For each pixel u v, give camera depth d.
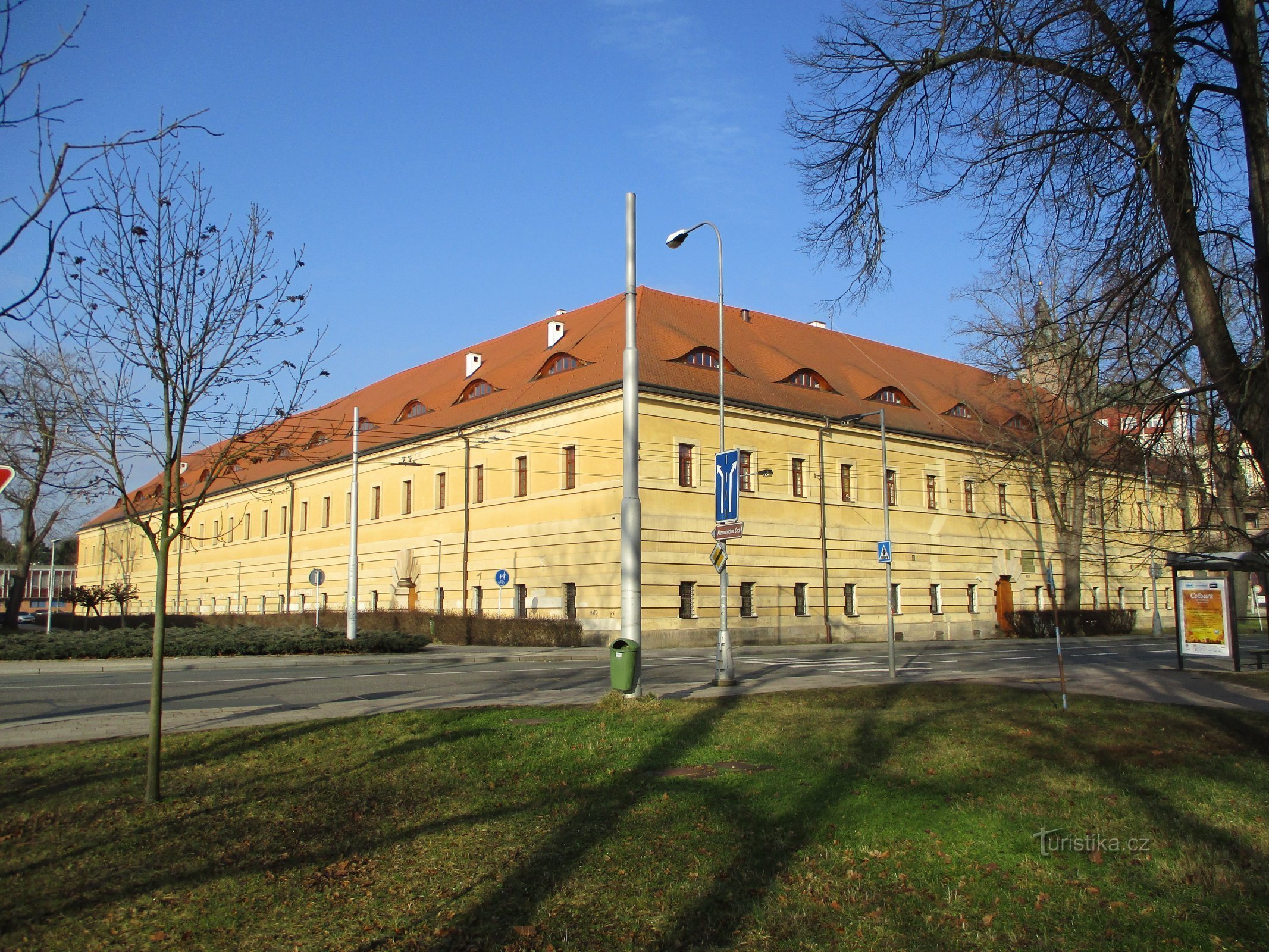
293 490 61.66
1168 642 43.88
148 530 8.45
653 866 6.59
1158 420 9.32
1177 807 8.09
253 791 8.56
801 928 5.56
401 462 48.94
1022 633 47.12
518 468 42.84
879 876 6.41
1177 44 7.71
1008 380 16.75
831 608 43.22
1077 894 6.10
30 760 9.69
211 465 9.25
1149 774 9.36
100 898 5.95
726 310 49.94
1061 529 21.72
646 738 11.02
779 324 52.22
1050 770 9.46
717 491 17.94
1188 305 7.93
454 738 10.91
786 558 41.56
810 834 7.27
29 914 5.68
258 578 65.06
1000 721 12.47
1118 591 57.97
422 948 5.29
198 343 8.41
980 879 6.37
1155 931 5.51
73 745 10.48
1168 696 15.80
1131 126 7.96
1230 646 20.75
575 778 9.16
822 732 11.47
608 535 37.19
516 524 42.31
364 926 5.57
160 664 8.34
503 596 42.69
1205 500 10.84
